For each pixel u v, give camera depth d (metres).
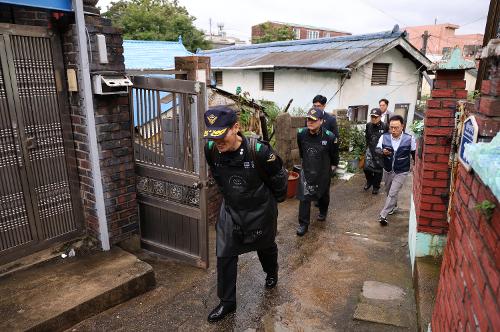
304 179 4.60
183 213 3.79
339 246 4.39
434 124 3.17
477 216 1.51
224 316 3.04
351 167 8.02
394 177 4.99
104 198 3.69
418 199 3.57
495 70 1.72
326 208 5.14
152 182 3.94
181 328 2.92
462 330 1.59
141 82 3.68
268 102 11.19
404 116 13.77
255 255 4.15
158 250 4.10
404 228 4.94
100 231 3.72
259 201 2.82
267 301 3.28
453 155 3.00
